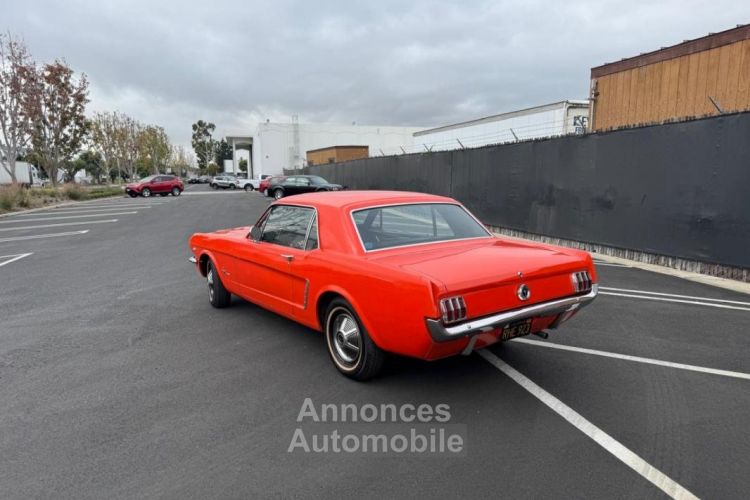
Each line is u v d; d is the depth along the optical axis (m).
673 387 3.89
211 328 5.58
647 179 8.73
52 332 5.55
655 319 5.62
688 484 2.69
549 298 3.72
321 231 4.34
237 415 3.57
